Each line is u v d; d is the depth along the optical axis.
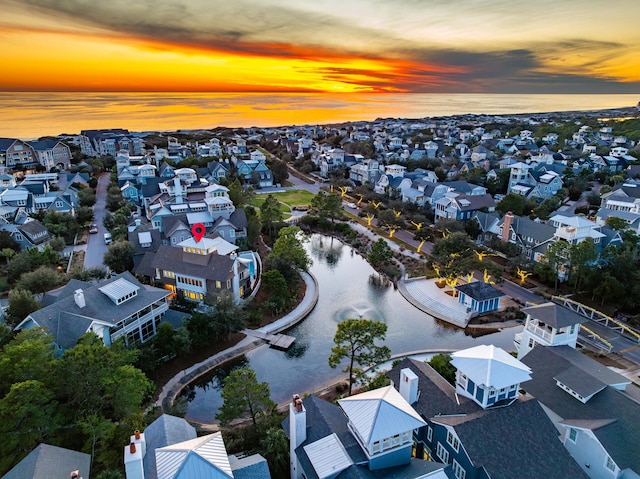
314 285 76.00
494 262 79.62
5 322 52.19
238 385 36.69
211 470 24.20
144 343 50.94
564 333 44.00
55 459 26.98
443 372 44.09
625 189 102.31
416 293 71.81
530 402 33.44
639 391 40.38
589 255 65.06
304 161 182.50
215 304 57.09
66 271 74.31
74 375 34.81
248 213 93.81
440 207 105.38
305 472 29.38
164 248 68.06
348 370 50.53
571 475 28.98
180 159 155.50
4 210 86.94
